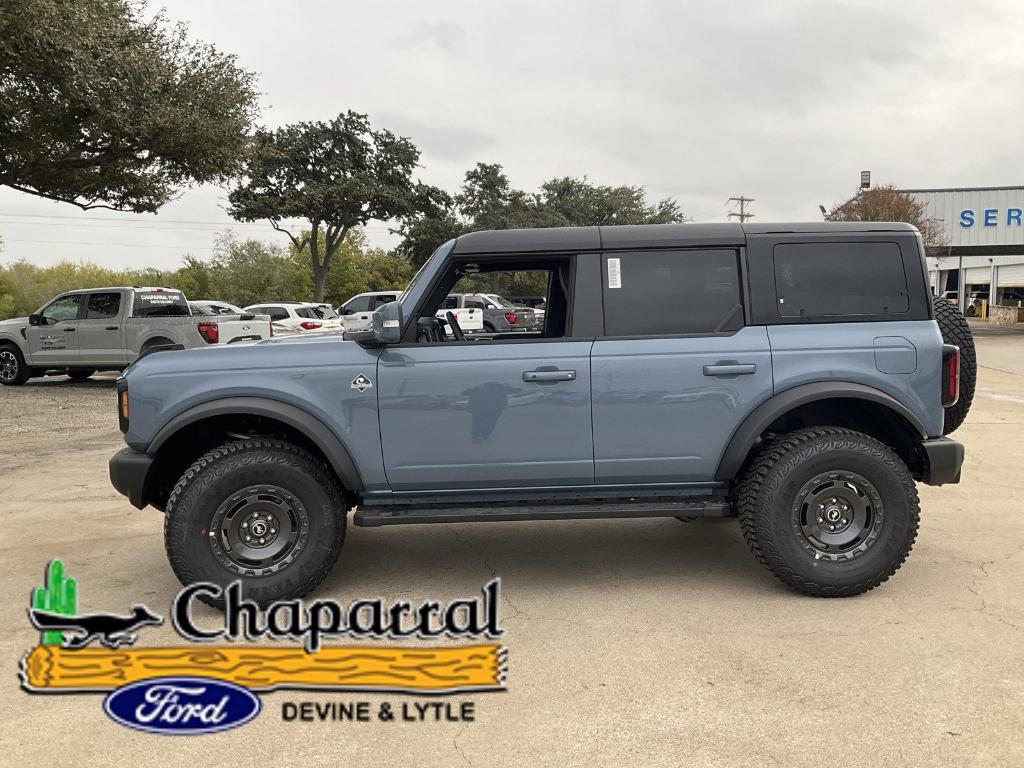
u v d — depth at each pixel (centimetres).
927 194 2930
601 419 388
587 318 393
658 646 338
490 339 427
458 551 480
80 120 1273
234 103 1456
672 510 394
